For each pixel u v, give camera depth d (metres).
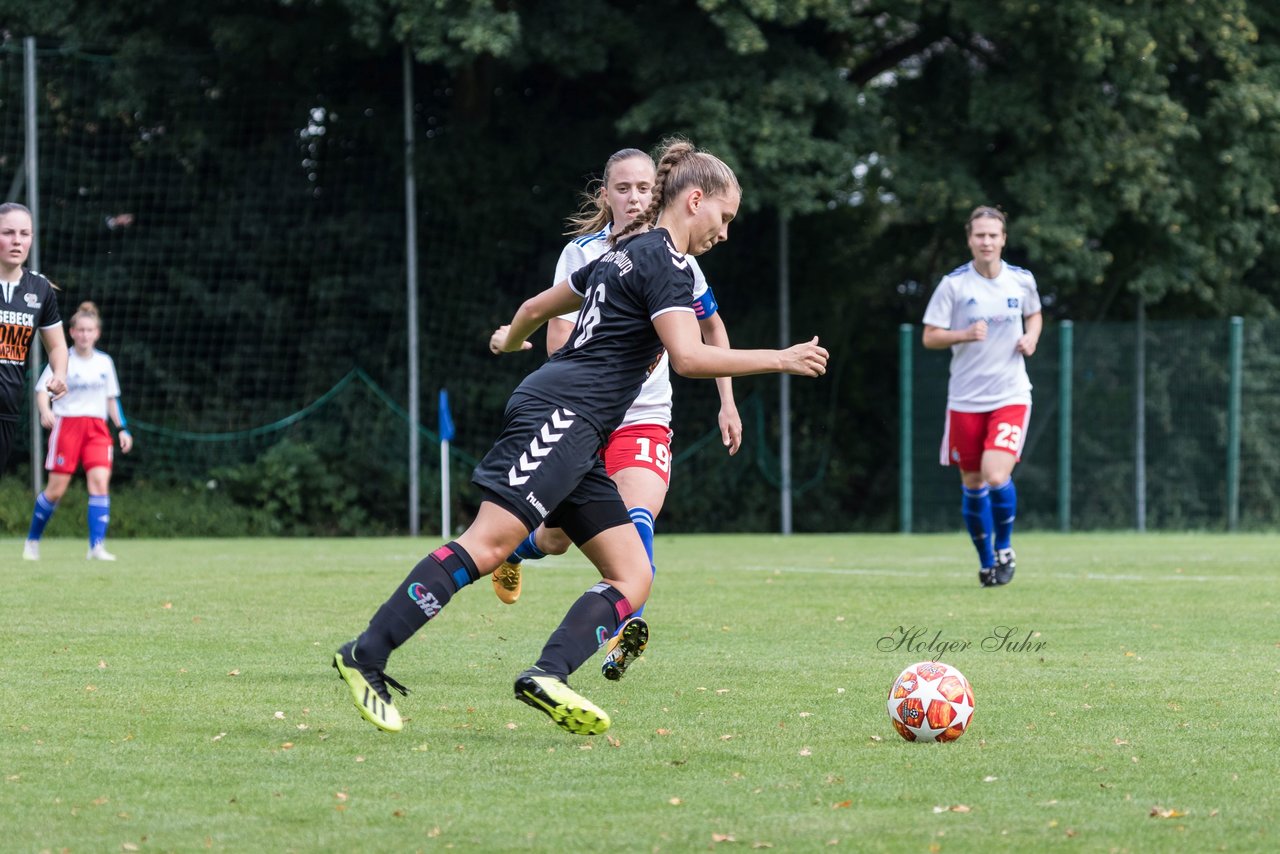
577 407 15.09
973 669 20.45
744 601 30.09
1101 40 67.75
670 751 14.60
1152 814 12.01
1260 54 76.25
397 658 21.39
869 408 80.94
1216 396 72.19
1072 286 74.44
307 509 71.38
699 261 74.75
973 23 69.25
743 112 65.88
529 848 10.94
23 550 51.66
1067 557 46.69
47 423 45.25
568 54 66.06
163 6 71.12
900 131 76.69
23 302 30.61
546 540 21.09
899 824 11.68
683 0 68.19
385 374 72.94
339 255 72.75
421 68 72.50
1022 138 70.38
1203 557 46.62
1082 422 71.31
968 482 34.06
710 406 76.25
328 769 13.69
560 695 14.49
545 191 74.69
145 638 23.20
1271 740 15.26
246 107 71.81
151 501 68.31
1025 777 13.45
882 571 39.62
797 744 15.00
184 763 13.91
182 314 72.19
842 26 64.94
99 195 70.88
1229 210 75.69
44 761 13.96
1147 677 19.67
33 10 69.88
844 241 78.69
